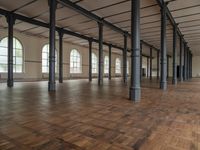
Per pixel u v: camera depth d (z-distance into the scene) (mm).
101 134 2561
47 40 18516
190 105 4785
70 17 11125
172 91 8266
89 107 4453
